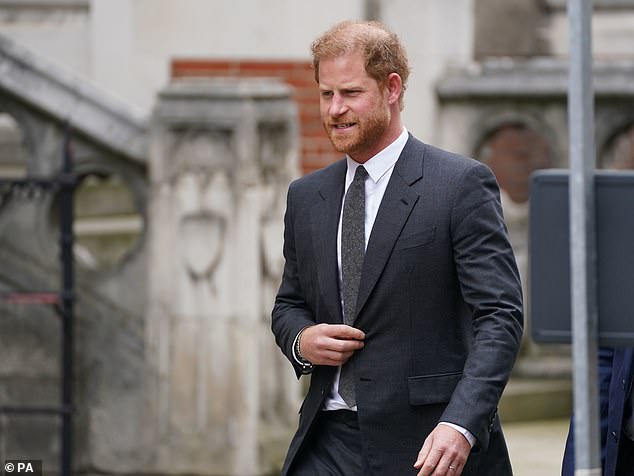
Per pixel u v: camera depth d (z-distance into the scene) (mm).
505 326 11203
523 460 19953
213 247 20172
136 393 20516
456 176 11562
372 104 11477
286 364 20625
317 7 25312
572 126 8953
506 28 27297
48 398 20766
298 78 25422
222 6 25656
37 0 26562
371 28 11609
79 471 20609
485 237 11414
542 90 22984
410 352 11492
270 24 25516
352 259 11758
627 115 22750
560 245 9336
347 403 11711
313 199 12156
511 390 22188
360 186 11836
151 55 26000
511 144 24000
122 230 25703
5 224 20891
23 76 20641
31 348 20797
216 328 20203
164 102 20312
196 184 20203
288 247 12539
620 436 11859
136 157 20344
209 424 20234
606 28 27609
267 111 20234
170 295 20391
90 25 26312
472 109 23406
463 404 11000
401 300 11508
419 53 24000
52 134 20703
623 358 11852
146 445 20438
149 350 20453
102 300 20609
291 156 20734
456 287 11602
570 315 9312
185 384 20312
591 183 9031
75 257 20812
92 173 20766
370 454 11531
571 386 22688
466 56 24250
